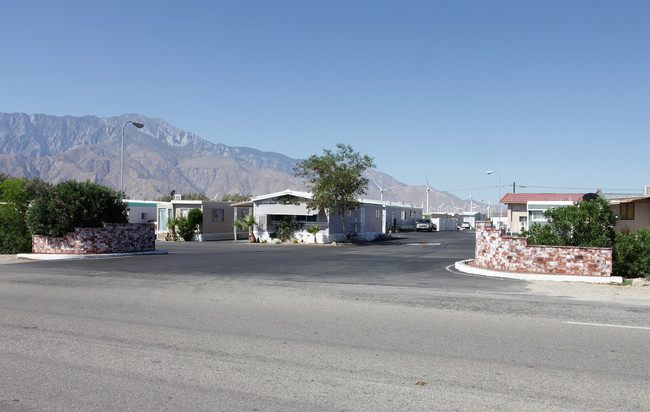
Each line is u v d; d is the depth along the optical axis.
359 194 36.72
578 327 7.75
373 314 8.80
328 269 17.00
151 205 49.59
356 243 36.91
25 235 24.38
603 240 15.20
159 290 11.76
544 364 5.85
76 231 22.28
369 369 5.68
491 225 16.97
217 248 30.45
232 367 5.76
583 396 4.85
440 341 6.90
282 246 33.44
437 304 9.83
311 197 36.25
